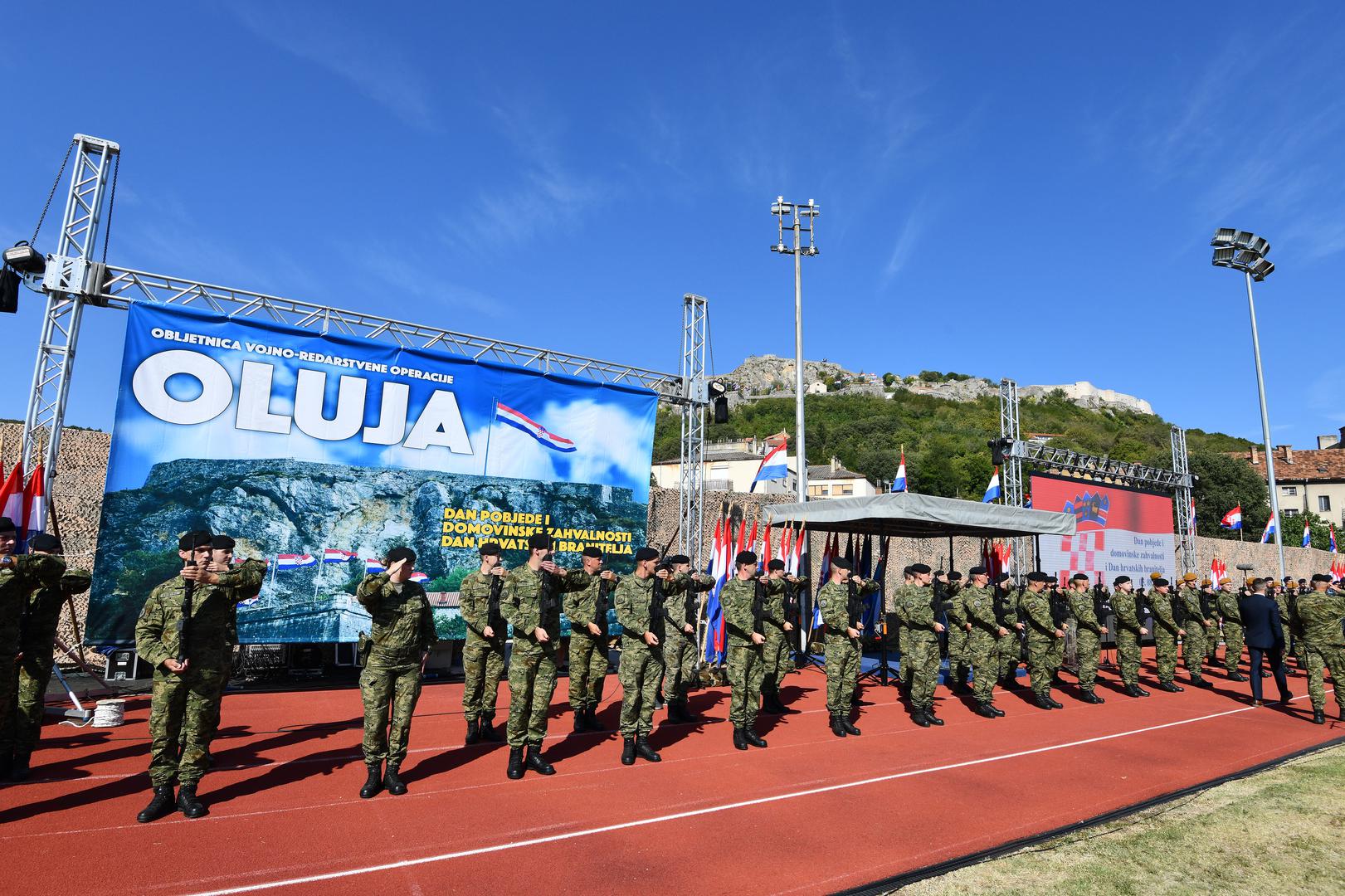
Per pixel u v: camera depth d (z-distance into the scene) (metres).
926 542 20.36
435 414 11.98
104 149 10.05
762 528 13.55
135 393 9.95
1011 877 4.73
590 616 8.22
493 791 6.22
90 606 9.51
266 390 10.77
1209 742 8.86
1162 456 56.16
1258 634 11.58
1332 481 55.69
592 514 13.25
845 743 8.35
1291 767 7.57
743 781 6.73
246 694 10.19
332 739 7.75
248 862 4.68
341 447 11.20
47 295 9.64
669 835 5.34
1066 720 10.03
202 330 10.43
